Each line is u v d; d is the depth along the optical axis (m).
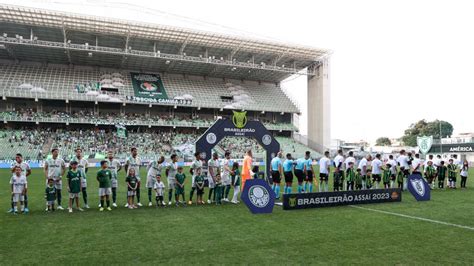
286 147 53.59
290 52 51.41
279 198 14.08
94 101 47.00
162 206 12.13
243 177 13.71
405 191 16.75
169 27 41.69
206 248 6.85
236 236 7.79
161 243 7.22
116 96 47.81
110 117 47.91
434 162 19.14
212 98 54.16
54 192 11.07
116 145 44.66
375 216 10.16
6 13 36.72
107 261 6.07
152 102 49.06
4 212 10.84
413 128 91.75
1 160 35.47
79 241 7.37
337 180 16.05
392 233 8.09
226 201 13.31
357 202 12.41
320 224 9.05
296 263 5.96
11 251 6.65
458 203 12.85
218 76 59.09
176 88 53.69
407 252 6.62
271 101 58.38
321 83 54.97
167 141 48.53
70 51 44.38
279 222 9.31
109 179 11.41
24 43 38.53
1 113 42.44
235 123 15.61
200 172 12.80
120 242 7.30
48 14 37.03
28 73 46.59
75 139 44.00
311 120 57.31
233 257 6.29
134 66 52.38
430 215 10.35
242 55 51.75
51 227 8.69
